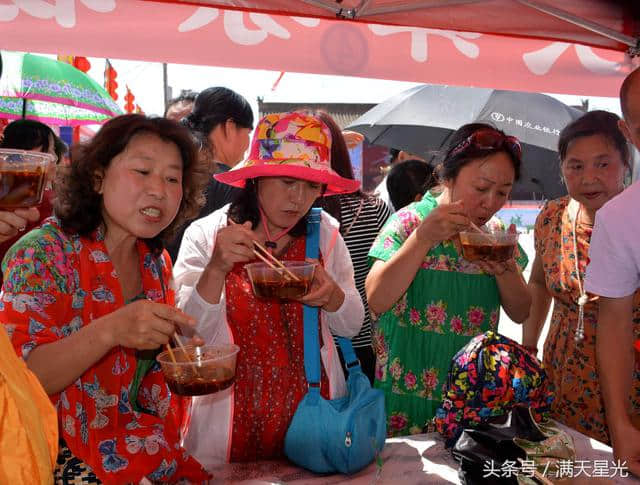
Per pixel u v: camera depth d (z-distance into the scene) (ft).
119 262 5.44
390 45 8.27
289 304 6.12
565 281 8.02
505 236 6.38
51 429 3.71
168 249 9.48
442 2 7.54
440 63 8.55
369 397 5.51
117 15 7.03
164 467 5.08
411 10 7.58
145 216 4.84
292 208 5.98
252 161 6.06
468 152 6.91
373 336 8.00
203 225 6.48
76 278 4.87
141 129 4.84
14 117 17.26
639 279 5.72
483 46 8.73
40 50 6.81
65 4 6.83
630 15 8.32
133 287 5.63
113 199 4.83
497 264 6.52
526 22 8.20
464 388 5.60
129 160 4.79
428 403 7.37
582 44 8.75
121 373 5.13
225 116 10.19
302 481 5.20
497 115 15.29
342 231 10.14
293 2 7.32
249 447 5.89
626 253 5.57
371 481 5.16
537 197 15.47
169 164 4.93
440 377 7.34
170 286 5.86
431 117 15.89
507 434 5.02
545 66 9.05
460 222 6.34
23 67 14.67
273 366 5.98
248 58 7.63
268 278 5.38
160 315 4.23
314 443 5.24
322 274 5.88
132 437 5.06
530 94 16.16
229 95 10.32
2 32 6.68
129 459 4.92
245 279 6.18
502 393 5.52
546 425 5.42
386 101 17.88
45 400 3.72
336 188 6.77
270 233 6.38
